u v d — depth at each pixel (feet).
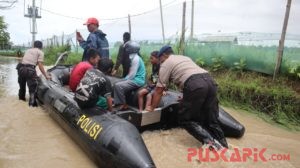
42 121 18.40
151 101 15.51
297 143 15.52
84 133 13.12
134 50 16.60
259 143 15.16
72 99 16.16
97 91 13.98
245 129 17.40
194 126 13.57
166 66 13.83
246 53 25.57
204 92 13.14
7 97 25.04
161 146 13.98
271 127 18.16
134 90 16.51
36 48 23.35
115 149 11.30
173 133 15.67
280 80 22.56
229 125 15.42
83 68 16.25
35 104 22.16
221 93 23.08
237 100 22.33
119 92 15.93
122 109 15.98
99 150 11.87
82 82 14.26
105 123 12.64
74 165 12.60
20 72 22.75
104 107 15.08
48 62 67.36
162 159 12.64
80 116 14.17
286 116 19.34
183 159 12.60
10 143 14.71
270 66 23.53
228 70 26.73
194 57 29.68
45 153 13.69
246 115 20.30
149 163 10.57
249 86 22.07
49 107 18.29
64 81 23.18
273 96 20.48
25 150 13.97
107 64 14.85
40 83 21.80
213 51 28.19
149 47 36.40
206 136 13.39
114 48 45.03
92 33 20.80
